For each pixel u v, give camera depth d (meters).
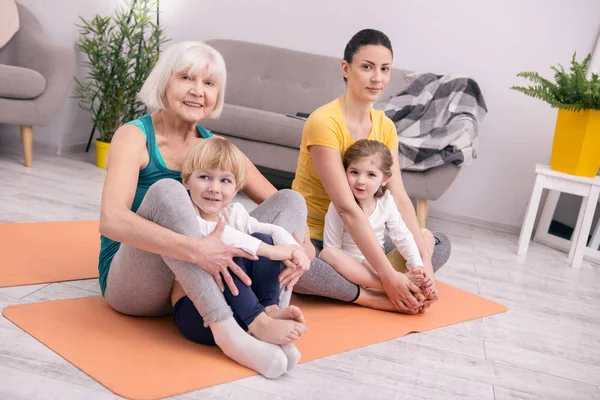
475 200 4.09
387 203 2.21
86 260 2.24
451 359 1.89
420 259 2.19
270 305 1.66
